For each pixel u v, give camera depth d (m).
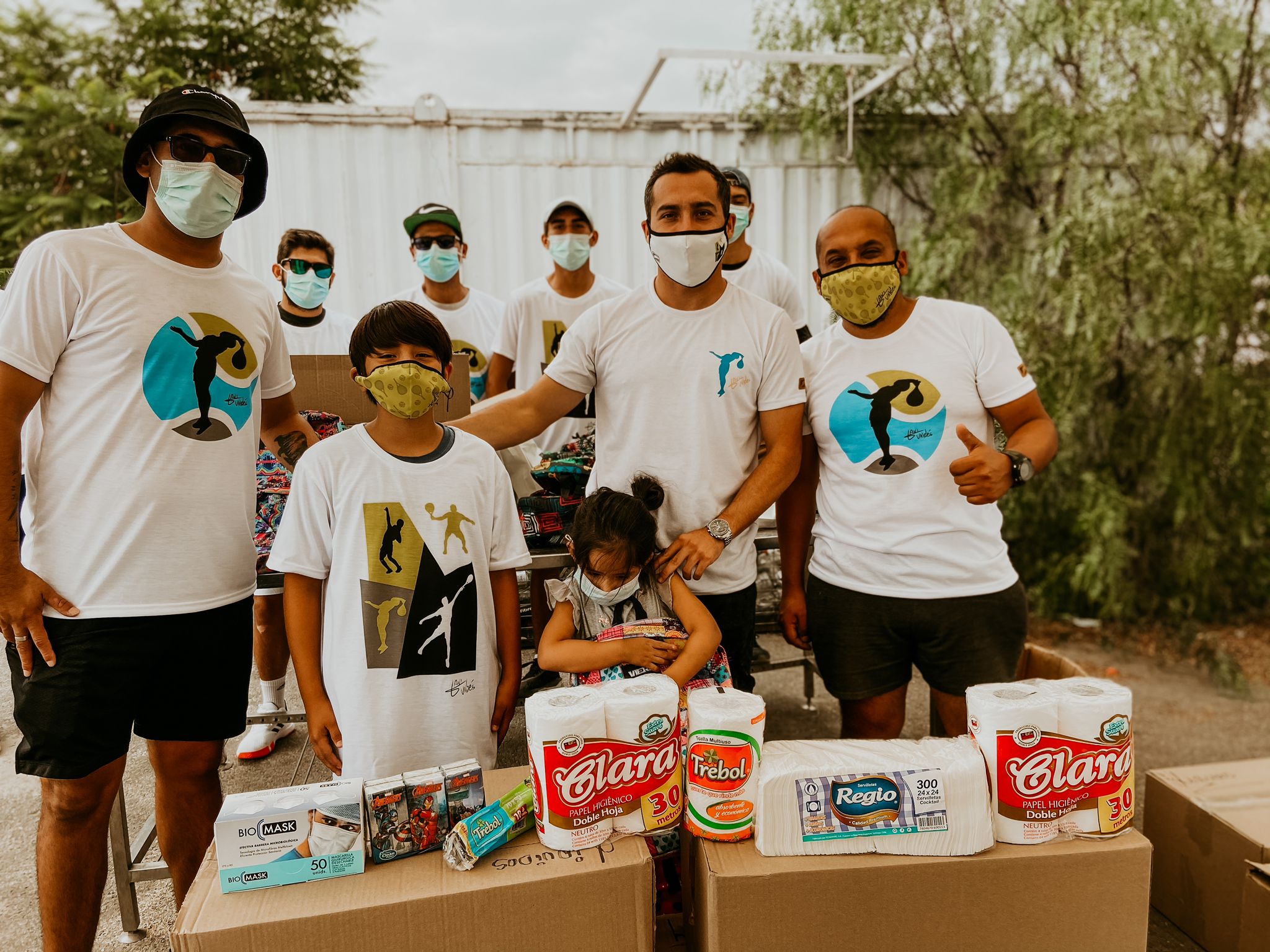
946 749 1.35
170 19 7.04
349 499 1.59
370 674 1.57
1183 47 3.88
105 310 1.50
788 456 1.83
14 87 6.37
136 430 1.53
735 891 1.22
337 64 7.87
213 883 1.25
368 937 1.18
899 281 1.80
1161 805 1.95
